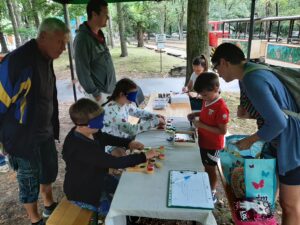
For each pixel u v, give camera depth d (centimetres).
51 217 209
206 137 276
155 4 3034
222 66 196
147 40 3897
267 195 205
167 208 164
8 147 235
